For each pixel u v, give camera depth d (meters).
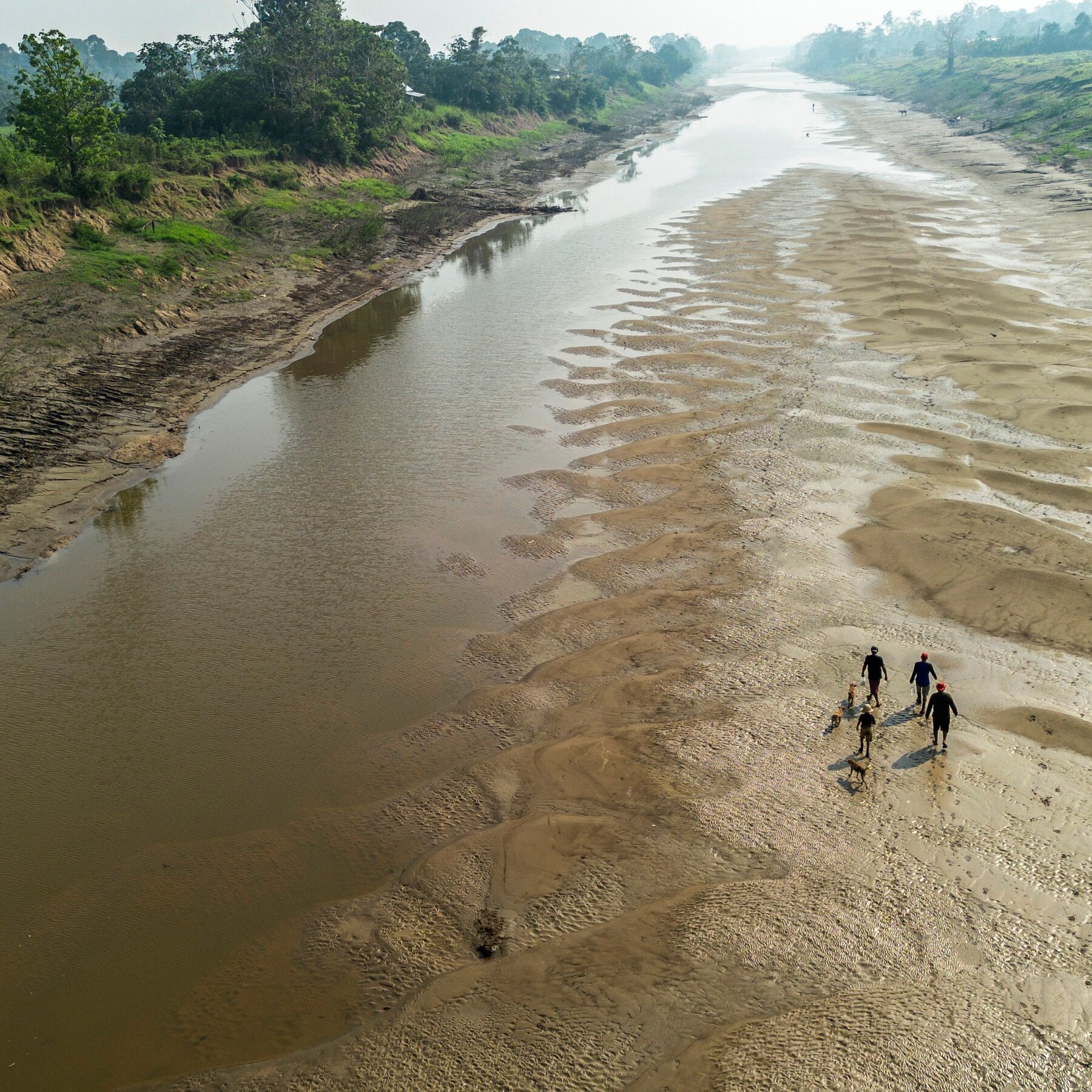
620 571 23.88
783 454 29.88
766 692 18.94
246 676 20.44
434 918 14.31
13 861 15.80
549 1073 11.83
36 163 50.62
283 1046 12.55
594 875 14.87
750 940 13.45
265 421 35.19
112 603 23.42
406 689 19.89
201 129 82.44
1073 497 26.05
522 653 20.86
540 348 42.59
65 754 18.23
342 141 82.06
